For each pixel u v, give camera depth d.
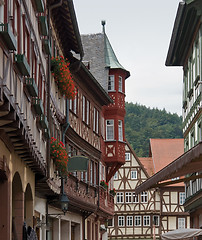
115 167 39.47
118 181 64.94
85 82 31.05
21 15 12.42
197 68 24.39
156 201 64.06
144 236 63.75
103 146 38.25
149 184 11.45
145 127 112.00
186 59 28.52
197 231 24.36
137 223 64.31
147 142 108.00
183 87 30.17
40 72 17.03
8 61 10.07
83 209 30.34
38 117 15.70
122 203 64.56
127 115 117.69
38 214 20.95
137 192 12.44
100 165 36.25
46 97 19.09
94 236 36.81
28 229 15.70
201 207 25.81
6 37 9.50
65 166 21.56
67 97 24.33
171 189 64.12
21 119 11.55
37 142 15.81
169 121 118.62
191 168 10.77
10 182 12.99
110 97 36.59
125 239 64.06
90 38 40.62
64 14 22.84
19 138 12.50
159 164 68.12
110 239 64.25
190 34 25.44
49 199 22.77
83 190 29.88
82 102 30.84
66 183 24.81
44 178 18.55
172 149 69.75
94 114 34.53
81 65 28.19
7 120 10.55
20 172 14.80
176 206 63.84
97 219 37.09
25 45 13.38
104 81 39.19
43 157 17.89
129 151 64.88
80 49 26.12
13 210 15.56
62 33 24.92
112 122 39.22
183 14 24.05
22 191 15.55
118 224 64.44
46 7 19.45
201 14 22.36
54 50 23.42
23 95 12.29
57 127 24.02
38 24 16.34
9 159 12.84
